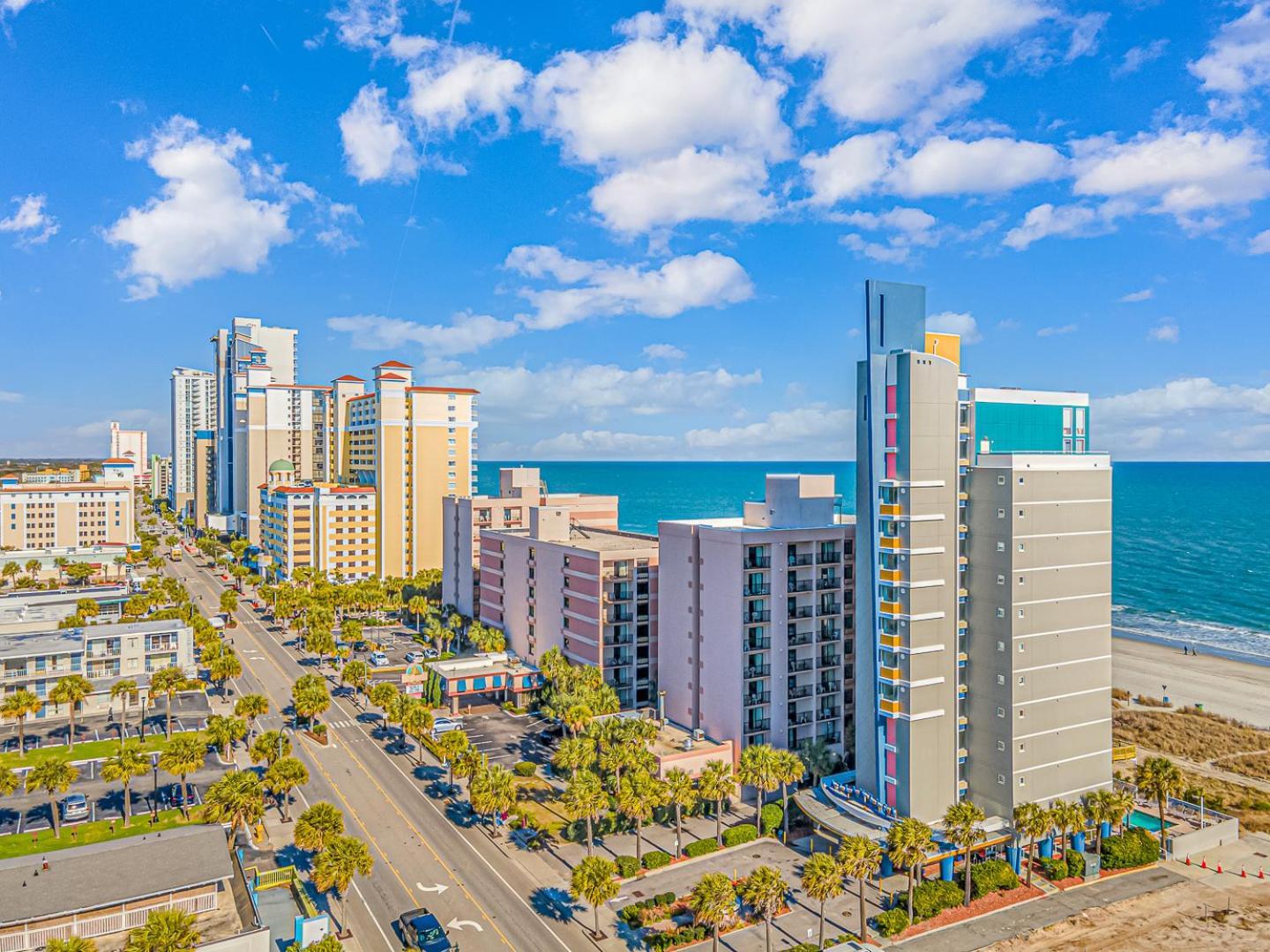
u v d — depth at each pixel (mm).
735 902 59250
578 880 61688
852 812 76625
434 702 121125
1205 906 69500
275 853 76438
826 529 97125
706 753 88562
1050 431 85500
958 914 67312
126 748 83188
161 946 49312
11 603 161125
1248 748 112188
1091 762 82312
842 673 98750
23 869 57156
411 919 63219
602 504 170500
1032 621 77625
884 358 77312
